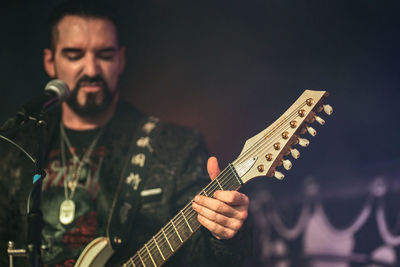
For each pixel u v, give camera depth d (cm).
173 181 205
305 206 620
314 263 594
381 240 529
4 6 602
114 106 229
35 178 151
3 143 213
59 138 223
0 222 205
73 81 220
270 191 668
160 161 209
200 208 158
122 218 198
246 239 173
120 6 657
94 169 213
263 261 652
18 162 211
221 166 682
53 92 164
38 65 614
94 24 223
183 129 220
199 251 188
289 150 161
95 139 221
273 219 657
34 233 144
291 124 157
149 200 202
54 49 227
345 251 562
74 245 198
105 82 222
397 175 523
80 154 217
